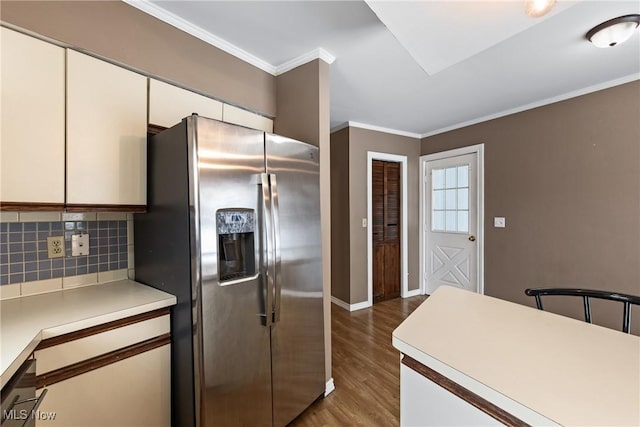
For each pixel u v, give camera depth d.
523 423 0.65
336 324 3.23
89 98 1.34
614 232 2.50
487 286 3.43
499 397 0.66
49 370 1.03
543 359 0.81
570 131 2.74
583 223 2.68
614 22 1.62
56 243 1.49
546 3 1.16
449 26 1.34
